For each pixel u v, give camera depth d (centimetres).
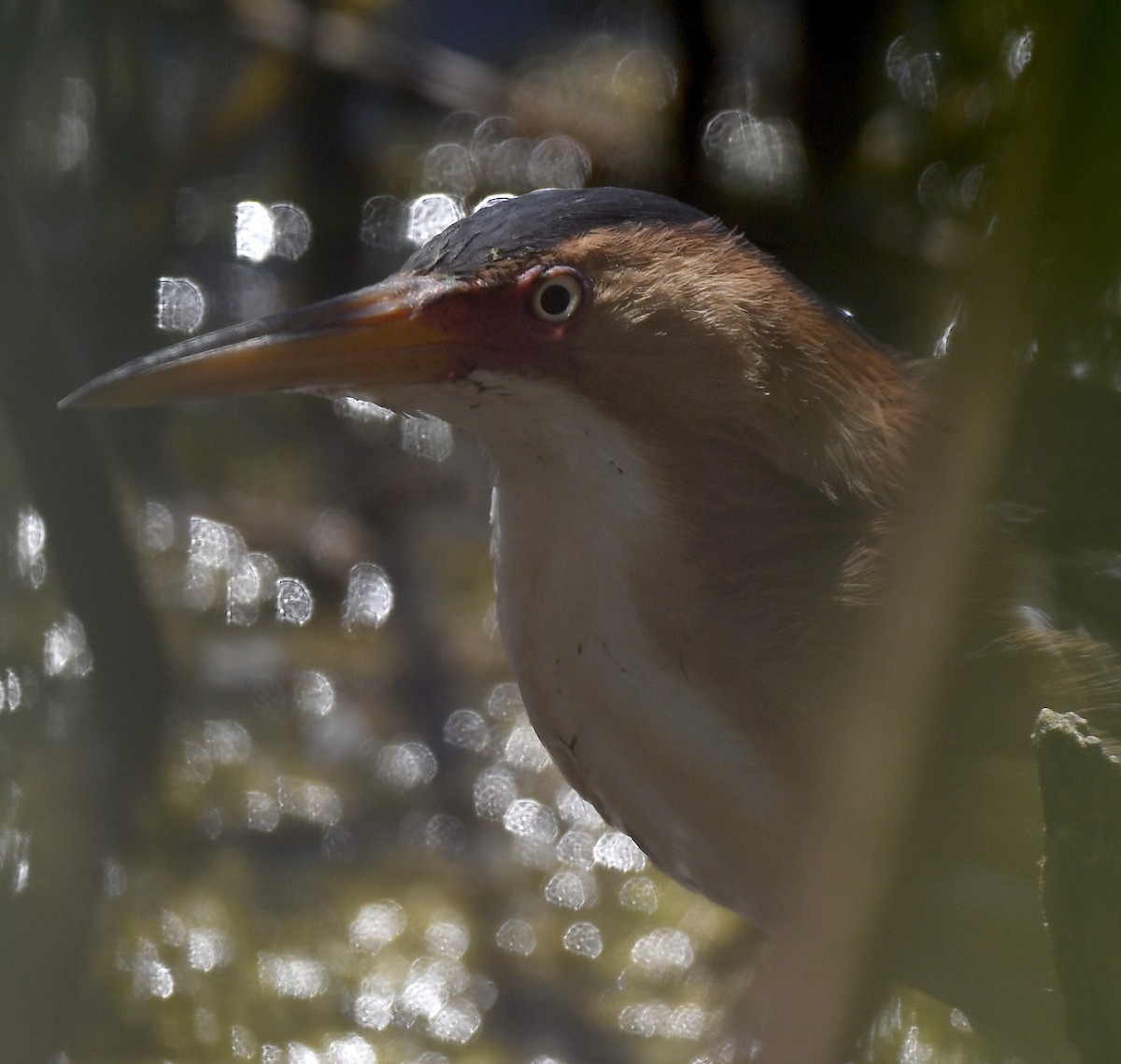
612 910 833
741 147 1167
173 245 1137
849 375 503
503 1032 766
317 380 495
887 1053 646
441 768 909
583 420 494
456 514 1064
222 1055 736
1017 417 480
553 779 907
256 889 826
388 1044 755
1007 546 481
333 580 1007
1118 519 493
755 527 491
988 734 471
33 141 1068
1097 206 252
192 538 1005
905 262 1056
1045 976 489
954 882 484
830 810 348
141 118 1121
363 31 1236
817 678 482
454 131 1262
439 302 490
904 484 495
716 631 492
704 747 502
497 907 837
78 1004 638
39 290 492
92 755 563
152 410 1066
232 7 1178
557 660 520
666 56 1288
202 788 872
